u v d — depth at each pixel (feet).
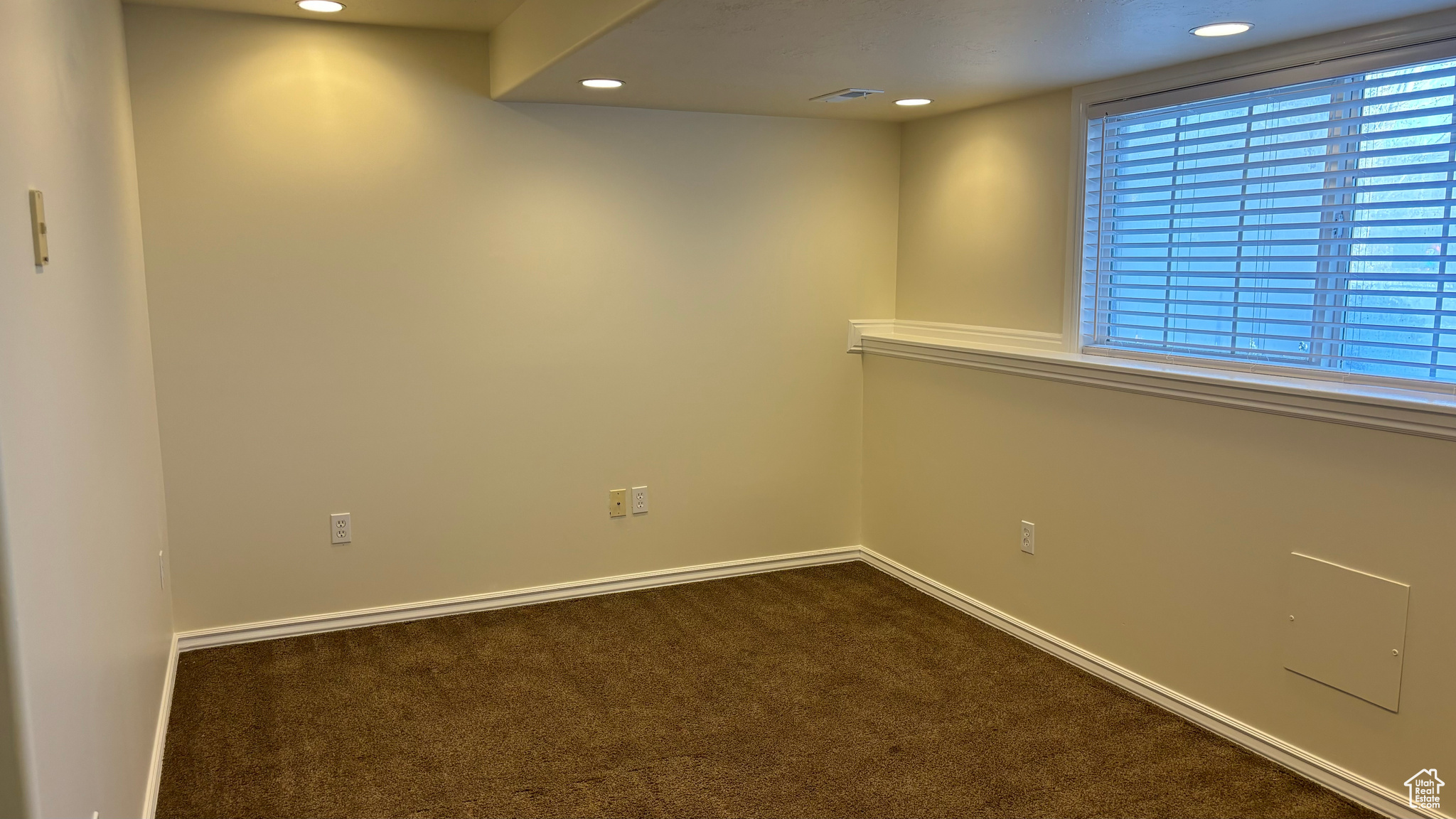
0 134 4.20
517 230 12.32
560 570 13.14
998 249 12.45
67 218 5.94
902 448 13.70
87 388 6.20
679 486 13.66
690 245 13.26
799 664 10.94
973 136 12.75
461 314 12.17
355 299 11.66
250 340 11.26
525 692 10.21
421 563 12.37
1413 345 8.18
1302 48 8.73
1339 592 8.06
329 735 9.27
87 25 7.39
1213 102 9.68
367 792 8.28
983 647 11.43
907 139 14.10
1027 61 9.67
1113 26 8.18
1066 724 9.48
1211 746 9.04
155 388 10.87
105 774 5.95
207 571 11.39
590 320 12.85
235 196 11.02
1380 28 8.11
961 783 8.38
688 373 13.50
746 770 8.62
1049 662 10.98
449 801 8.13
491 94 11.95
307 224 11.35
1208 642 9.27
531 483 12.82
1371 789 7.91
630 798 8.18
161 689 9.43
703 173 13.20
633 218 12.90
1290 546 8.45
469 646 11.50
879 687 10.32
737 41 8.67
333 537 11.89
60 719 4.72
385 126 11.57
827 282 14.15
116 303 8.05
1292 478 8.38
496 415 12.52
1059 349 11.57
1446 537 7.30
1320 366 8.98
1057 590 11.07
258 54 10.96
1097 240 11.11
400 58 11.55
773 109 12.80
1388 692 7.74
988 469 12.02
